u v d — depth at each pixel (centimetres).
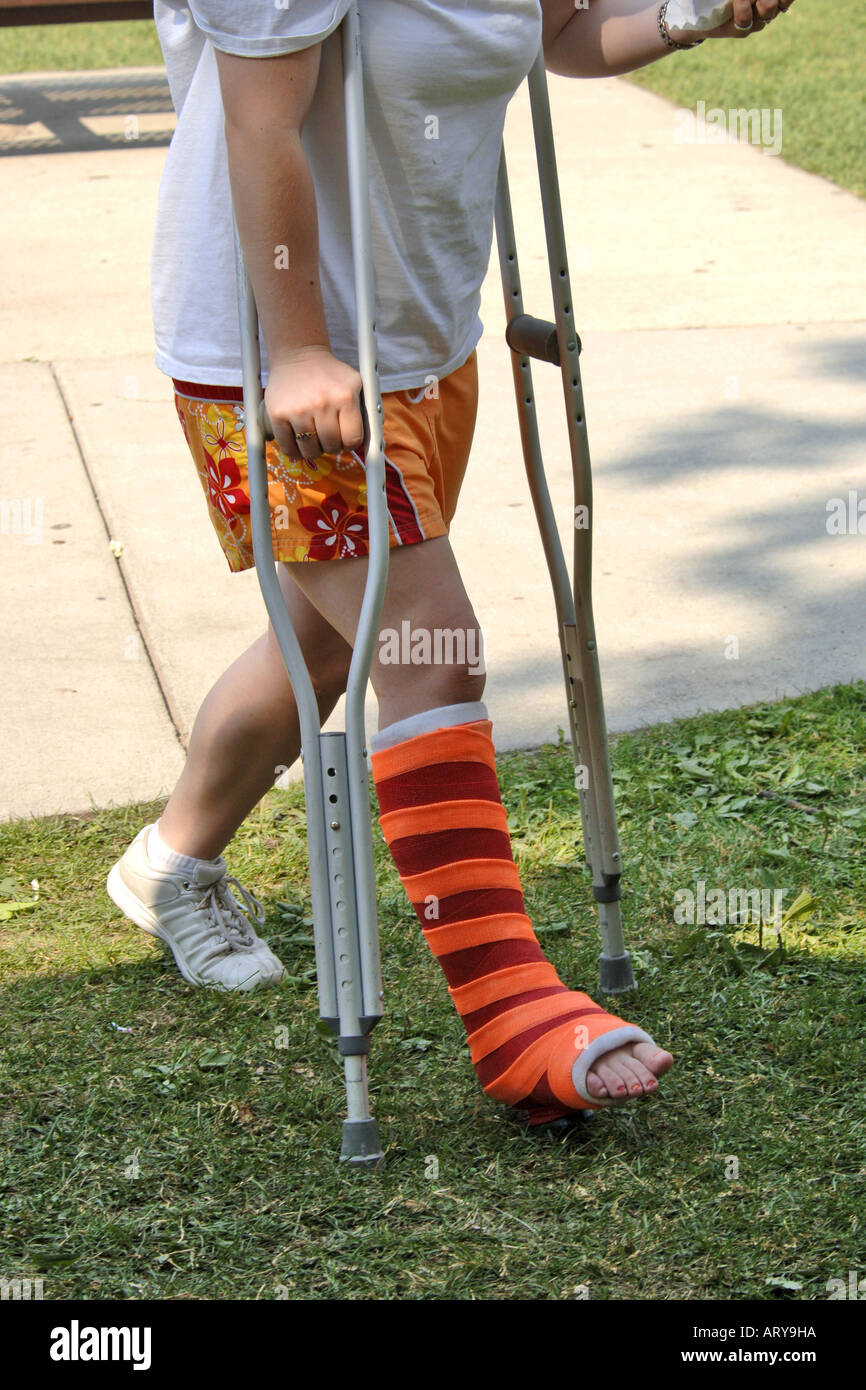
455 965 304
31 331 912
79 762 476
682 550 623
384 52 271
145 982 372
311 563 294
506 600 583
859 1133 305
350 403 267
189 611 579
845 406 768
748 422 751
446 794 298
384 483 274
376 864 418
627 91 1531
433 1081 329
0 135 1454
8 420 786
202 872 372
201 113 290
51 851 431
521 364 336
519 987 303
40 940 391
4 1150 310
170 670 532
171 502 686
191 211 292
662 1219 284
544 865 419
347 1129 299
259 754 353
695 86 1524
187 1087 328
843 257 1000
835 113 1379
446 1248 279
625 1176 296
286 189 260
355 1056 293
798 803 448
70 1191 298
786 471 696
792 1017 345
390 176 279
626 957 356
